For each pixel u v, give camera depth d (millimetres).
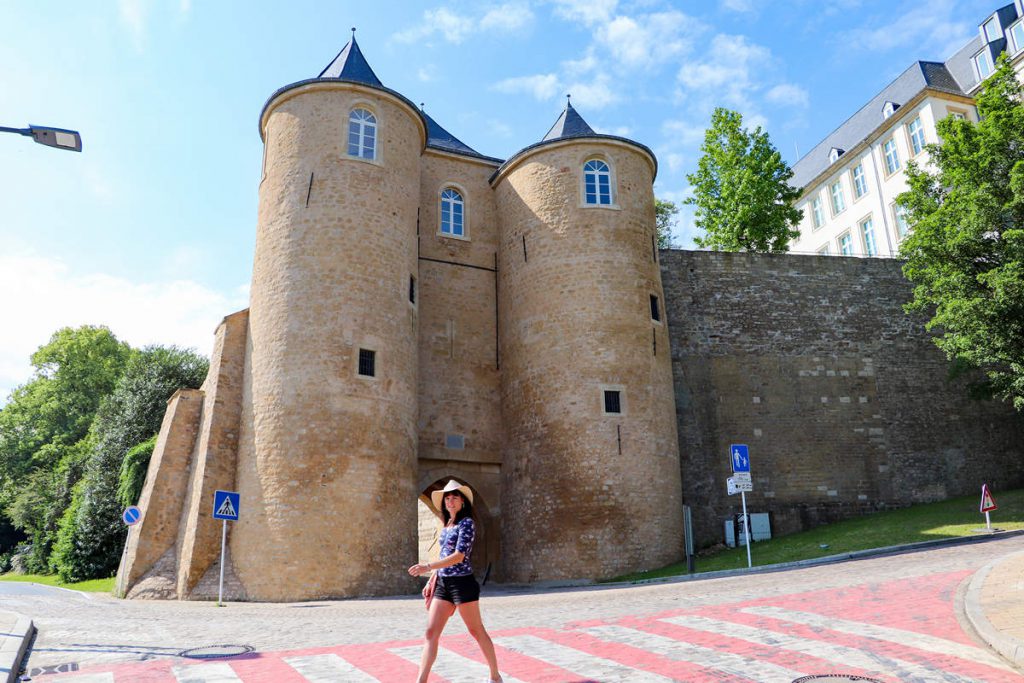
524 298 23156
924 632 7035
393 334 20031
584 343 21609
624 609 9961
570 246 22594
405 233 21250
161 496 20375
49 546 41906
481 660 6680
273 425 18484
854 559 15297
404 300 20672
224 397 19656
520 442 22250
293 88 21344
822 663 6016
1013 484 24703
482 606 12469
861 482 23969
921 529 18203
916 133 41219
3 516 51094
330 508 17797
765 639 7070
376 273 20125
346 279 19656
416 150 22578
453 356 23703
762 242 33812
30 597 19641
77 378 52781
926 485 24250
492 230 25531
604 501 20234
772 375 24703
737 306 25266
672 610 9336
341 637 8633
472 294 24547
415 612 11766
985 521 18344
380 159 21172
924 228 22547
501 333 24109
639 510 20328
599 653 6766
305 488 17812
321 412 18406
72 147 11805
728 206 34344
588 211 22828
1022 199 20391
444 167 25625
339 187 20406
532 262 23172
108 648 8219
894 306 26125
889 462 24297
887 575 11273
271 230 20453
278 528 17609
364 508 18141
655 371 21969
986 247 21469
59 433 50594
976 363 22062
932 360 25688
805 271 26031
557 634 7941
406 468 19453
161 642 8656
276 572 17281
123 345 55562
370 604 14539
